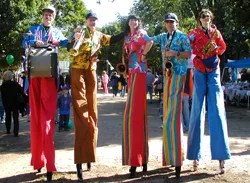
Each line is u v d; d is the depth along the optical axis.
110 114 17.72
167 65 6.41
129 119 6.62
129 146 6.60
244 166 7.15
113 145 9.66
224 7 27.20
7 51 29.42
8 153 9.28
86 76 6.65
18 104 11.99
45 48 6.54
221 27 28.92
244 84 22.23
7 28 28.56
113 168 7.25
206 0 28.77
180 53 6.40
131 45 6.60
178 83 6.46
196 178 6.41
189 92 7.23
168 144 6.45
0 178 6.88
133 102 6.62
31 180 6.66
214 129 6.55
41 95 6.60
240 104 21.86
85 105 6.57
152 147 9.29
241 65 24.56
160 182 6.26
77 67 6.56
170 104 6.48
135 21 6.59
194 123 6.68
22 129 13.44
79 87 6.56
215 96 6.58
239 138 10.57
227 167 7.09
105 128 12.88
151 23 32.25
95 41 6.66
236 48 31.61
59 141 10.69
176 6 29.75
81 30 6.45
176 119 6.43
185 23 26.25
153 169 7.06
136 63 6.61
